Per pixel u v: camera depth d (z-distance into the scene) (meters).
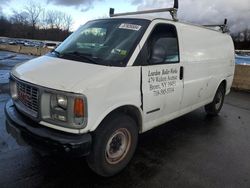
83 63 3.43
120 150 3.59
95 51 3.71
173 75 4.32
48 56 4.02
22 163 3.72
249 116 6.95
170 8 4.44
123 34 3.86
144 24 3.91
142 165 3.91
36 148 3.10
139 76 3.62
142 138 4.96
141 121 3.85
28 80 3.26
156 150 4.46
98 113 3.09
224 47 6.39
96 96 3.03
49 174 3.51
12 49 33.41
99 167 3.32
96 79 3.10
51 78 3.14
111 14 4.98
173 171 3.81
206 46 5.45
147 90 3.79
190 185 3.48
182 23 4.70
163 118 4.37
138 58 3.62
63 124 3.00
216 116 6.78
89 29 4.29
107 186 3.34
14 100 3.68
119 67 3.39
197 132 5.47
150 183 3.47
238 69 10.78
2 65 15.27
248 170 3.99
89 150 3.05
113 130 3.36
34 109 3.21
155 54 3.91
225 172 3.88
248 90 10.51
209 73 5.61
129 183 3.44
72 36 4.44
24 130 3.17
